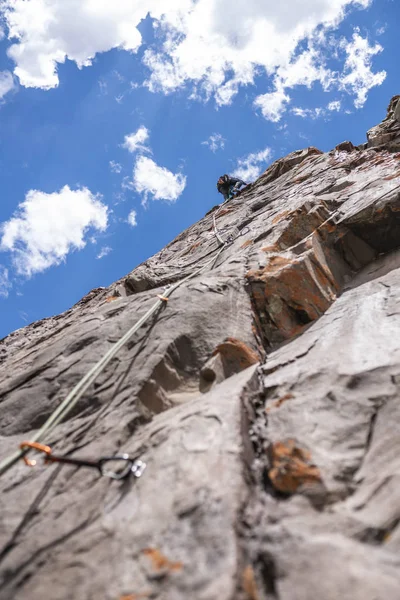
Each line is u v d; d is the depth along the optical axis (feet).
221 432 7.41
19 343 22.36
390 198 15.85
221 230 26.68
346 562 4.87
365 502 5.99
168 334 11.79
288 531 5.45
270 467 6.97
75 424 9.32
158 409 9.72
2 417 10.41
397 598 4.39
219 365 11.16
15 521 6.66
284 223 18.39
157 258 29.40
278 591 4.83
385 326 10.74
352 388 8.46
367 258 16.51
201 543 5.41
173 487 6.47
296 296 13.62
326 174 26.00
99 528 6.20
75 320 17.56
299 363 10.38
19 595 5.44
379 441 7.06
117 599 5.02
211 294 13.88
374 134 32.37
